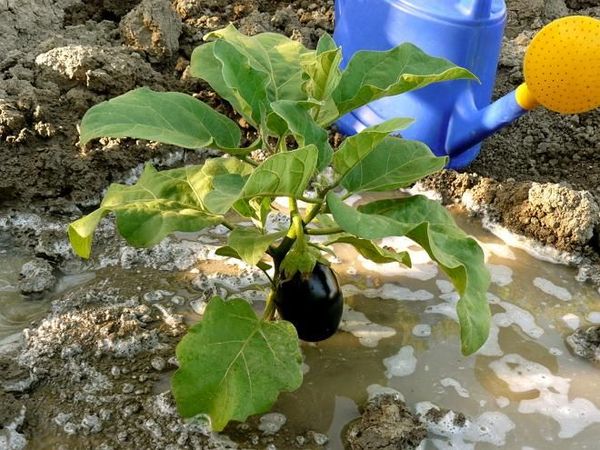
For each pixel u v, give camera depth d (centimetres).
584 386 86
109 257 97
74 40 117
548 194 103
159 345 85
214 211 61
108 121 72
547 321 94
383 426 77
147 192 78
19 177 103
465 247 75
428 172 78
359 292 95
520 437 80
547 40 83
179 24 120
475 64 100
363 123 109
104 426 77
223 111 115
